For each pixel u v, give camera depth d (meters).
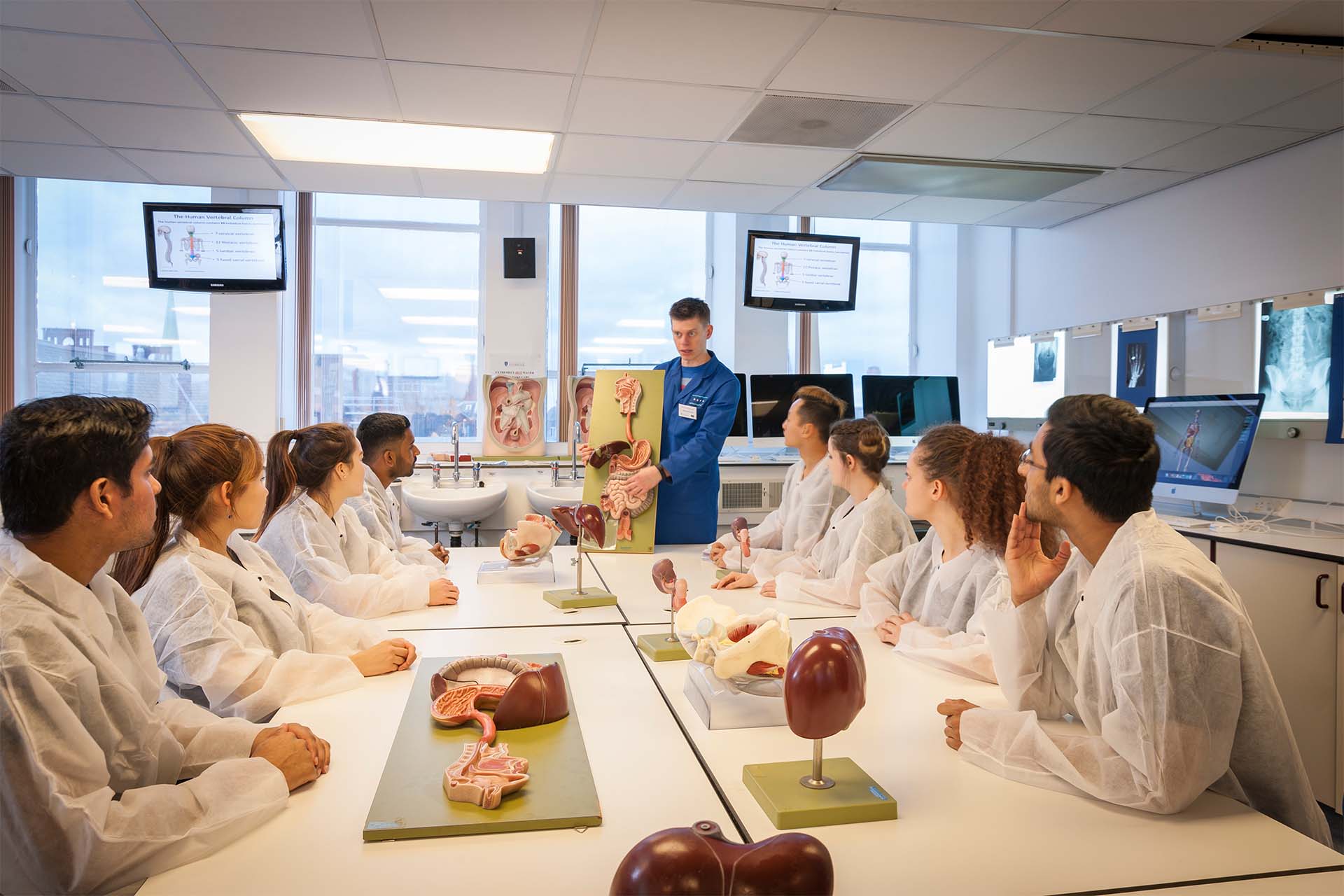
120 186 4.71
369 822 0.96
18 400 4.50
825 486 2.81
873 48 2.69
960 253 5.59
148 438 1.12
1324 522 3.26
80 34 2.58
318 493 2.26
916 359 5.83
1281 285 3.65
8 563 1.01
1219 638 1.05
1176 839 0.97
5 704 0.92
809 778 1.08
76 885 0.91
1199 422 3.66
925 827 1.00
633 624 1.97
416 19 2.48
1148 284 4.32
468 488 4.48
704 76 2.90
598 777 1.12
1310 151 3.53
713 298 5.38
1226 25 2.55
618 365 5.24
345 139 3.50
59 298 4.66
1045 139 3.52
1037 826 1.00
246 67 2.81
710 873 0.75
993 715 1.21
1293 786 1.13
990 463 1.76
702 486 3.26
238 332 4.59
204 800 0.98
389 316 4.95
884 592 2.08
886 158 3.71
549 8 2.42
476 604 2.19
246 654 1.46
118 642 1.17
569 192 4.26
